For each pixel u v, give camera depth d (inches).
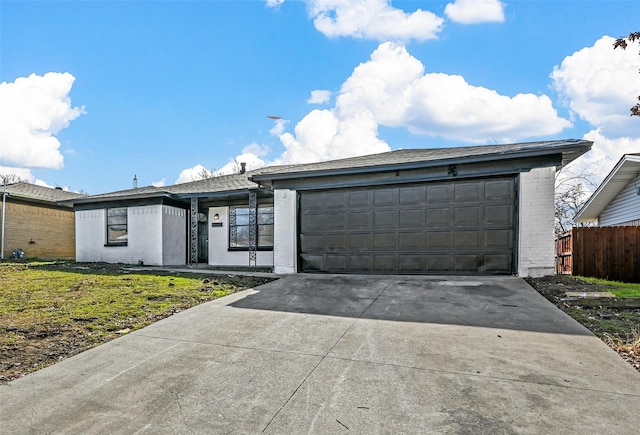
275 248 385.7
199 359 150.8
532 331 173.0
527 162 300.8
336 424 100.6
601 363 135.6
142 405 114.1
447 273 324.8
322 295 264.4
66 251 676.7
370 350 155.2
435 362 140.3
